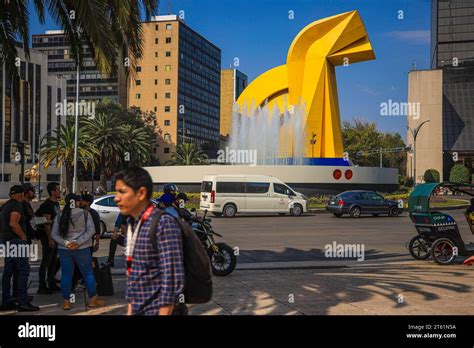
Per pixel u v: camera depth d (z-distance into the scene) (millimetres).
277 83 48688
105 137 59969
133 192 3453
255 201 29094
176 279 3271
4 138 67438
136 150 72688
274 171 39469
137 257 3395
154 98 116875
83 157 56219
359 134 91500
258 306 7465
